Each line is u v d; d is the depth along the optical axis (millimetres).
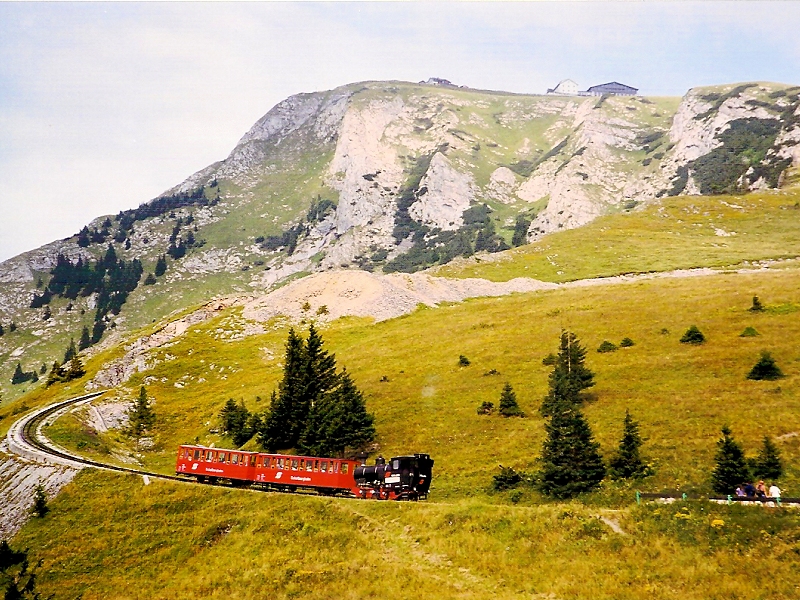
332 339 127812
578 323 111688
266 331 137000
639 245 184875
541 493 59656
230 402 97125
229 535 56781
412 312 140875
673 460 60312
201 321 144375
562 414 62750
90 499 65312
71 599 51469
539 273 169125
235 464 67438
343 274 158500
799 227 185500
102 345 158750
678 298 118312
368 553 50219
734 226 195125
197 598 48594
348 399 80125
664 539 43781
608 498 56000
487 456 70250
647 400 74688
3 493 71188
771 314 98688
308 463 65062
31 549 58469
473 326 121500
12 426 93688
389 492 60594
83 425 95875
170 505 62750
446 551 48562
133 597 50844
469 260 185500
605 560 43469
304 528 55094
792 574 37938
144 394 100062
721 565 40312
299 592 46281
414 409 86125
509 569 45094
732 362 81500
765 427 63031
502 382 90500
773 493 46562
